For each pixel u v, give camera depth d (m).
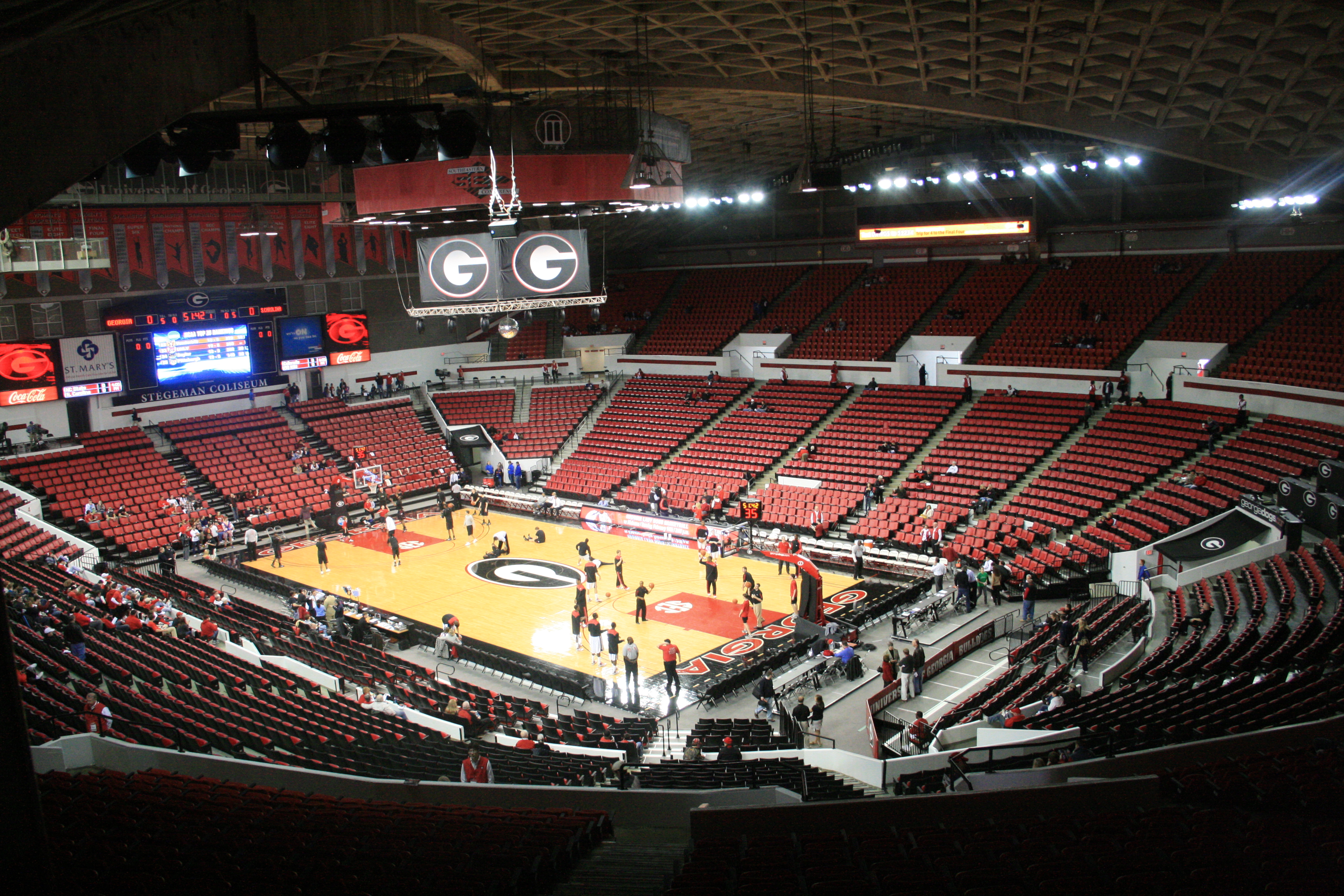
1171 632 20.95
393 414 46.38
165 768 15.38
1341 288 35.12
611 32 26.61
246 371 42.75
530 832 11.64
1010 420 36.53
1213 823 9.84
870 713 20.52
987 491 32.88
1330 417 29.70
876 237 49.81
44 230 35.97
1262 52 21.61
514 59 29.00
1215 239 41.03
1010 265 45.44
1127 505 29.44
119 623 23.34
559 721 20.81
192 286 40.69
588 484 41.88
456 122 13.12
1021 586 27.69
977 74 27.28
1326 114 24.80
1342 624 17.06
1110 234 44.06
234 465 39.97
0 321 36.06
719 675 24.00
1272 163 29.14
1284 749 12.49
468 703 20.88
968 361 41.72
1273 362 33.03
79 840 10.07
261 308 43.09
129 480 37.03
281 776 15.33
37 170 8.67
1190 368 35.53
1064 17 22.00
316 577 32.88
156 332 39.84
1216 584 23.11
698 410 44.78
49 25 7.14
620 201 25.72
